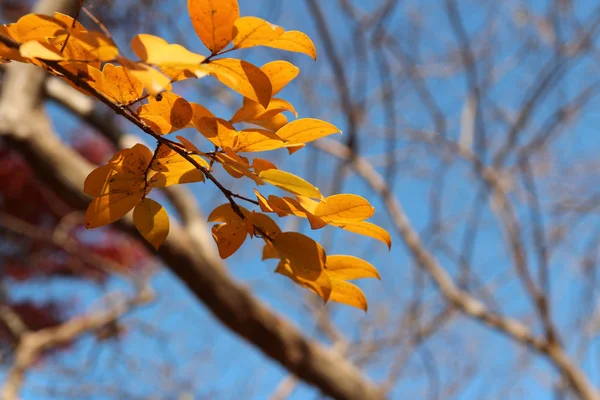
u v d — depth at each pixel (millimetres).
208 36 1361
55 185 5008
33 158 4949
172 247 5176
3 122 4789
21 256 10031
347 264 1458
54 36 1357
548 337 6582
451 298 6898
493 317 6797
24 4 6609
